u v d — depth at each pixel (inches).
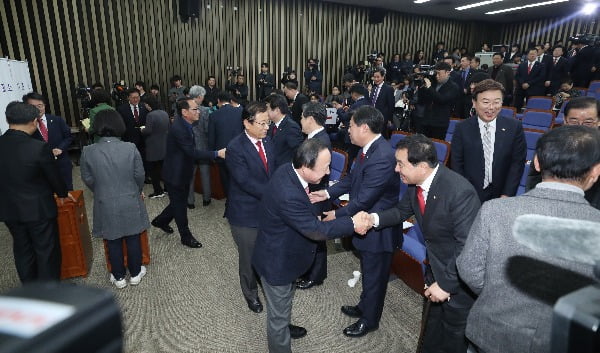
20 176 84.0
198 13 316.5
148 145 173.9
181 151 121.2
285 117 122.0
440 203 61.5
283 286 68.4
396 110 271.0
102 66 291.9
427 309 70.6
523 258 35.4
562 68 262.1
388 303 99.7
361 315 93.0
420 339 72.2
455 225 60.2
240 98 320.8
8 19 256.8
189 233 131.8
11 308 11.9
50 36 270.7
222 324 91.8
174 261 122.5
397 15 447.2
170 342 85.4
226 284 109.4
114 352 12.9
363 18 421.4
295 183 64.0
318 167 61.0
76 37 279.3
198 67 335.3
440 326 69.8
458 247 60.6
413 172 62.7
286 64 382.9
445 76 185.3
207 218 158.7
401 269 106.1
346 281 111.0
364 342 85.6
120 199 97.5
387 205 79.5
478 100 88.2
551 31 466.3
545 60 259.8
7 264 120.9
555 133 37.0
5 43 258.1
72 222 107.5
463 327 62.2
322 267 106.9
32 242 91.6
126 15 295.4
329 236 66.3
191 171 126.7
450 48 497.4
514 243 36.6
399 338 86.8
